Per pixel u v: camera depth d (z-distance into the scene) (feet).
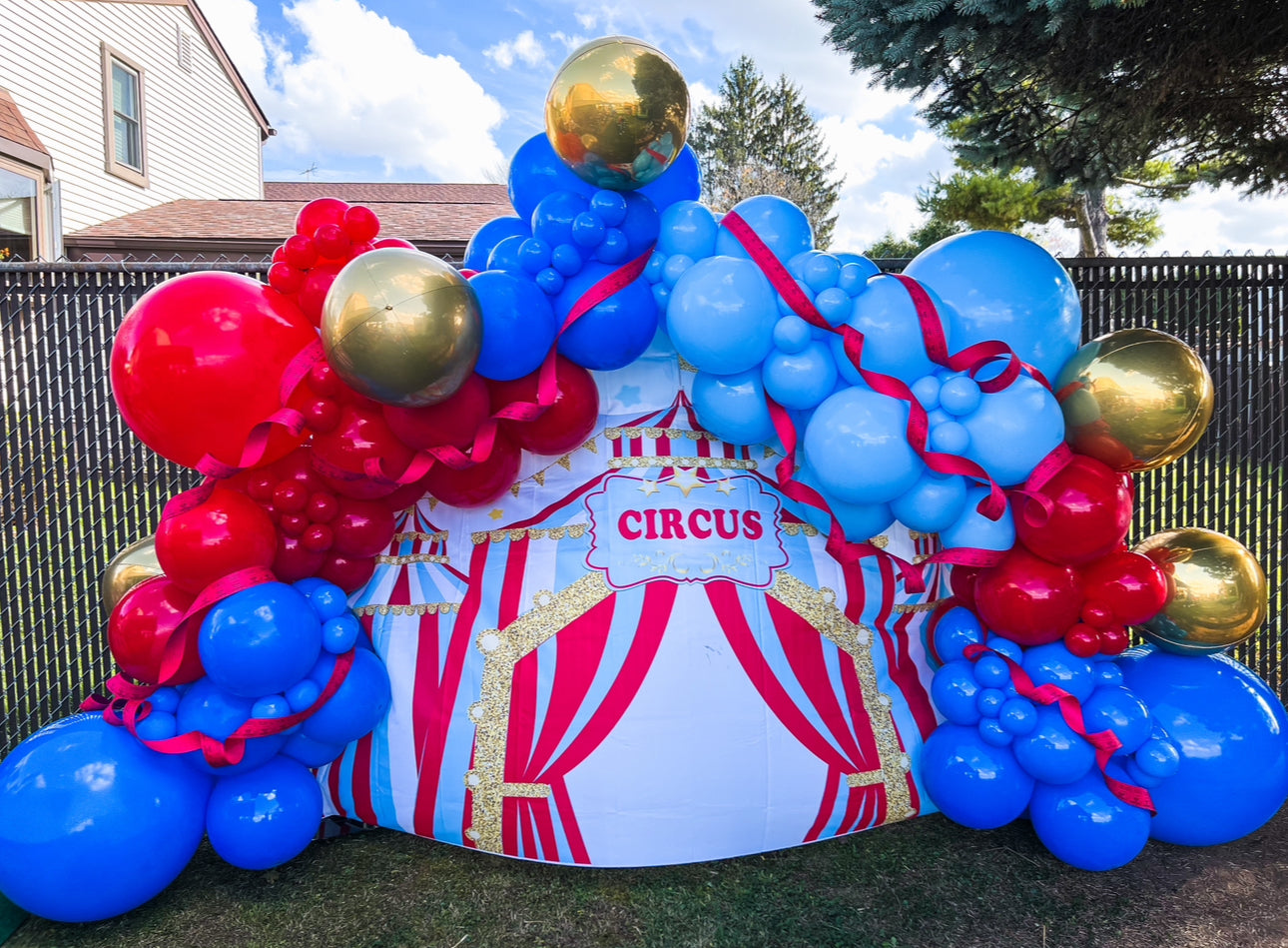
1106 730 8.08
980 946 7.56
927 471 7.96
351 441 7.75
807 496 8.46
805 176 127.13
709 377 8.41
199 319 7.36
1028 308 8.13
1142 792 8.22
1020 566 8.30
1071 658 8.34
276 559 8.25
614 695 8.26
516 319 7.50
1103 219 46.06
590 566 8.59
